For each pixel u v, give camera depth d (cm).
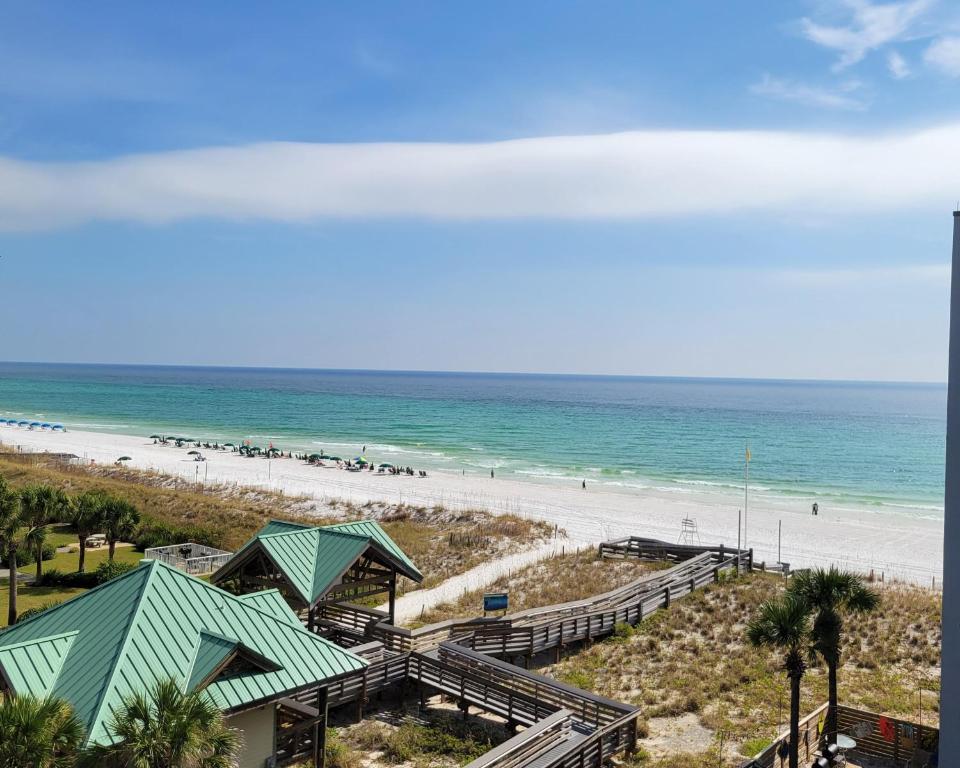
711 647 2958
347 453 12181
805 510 7694
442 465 10975
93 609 1778
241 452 11094
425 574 4269
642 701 2466
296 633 1886
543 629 2822
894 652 2838
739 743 2145
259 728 1764
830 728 1962
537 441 14438
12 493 3325
